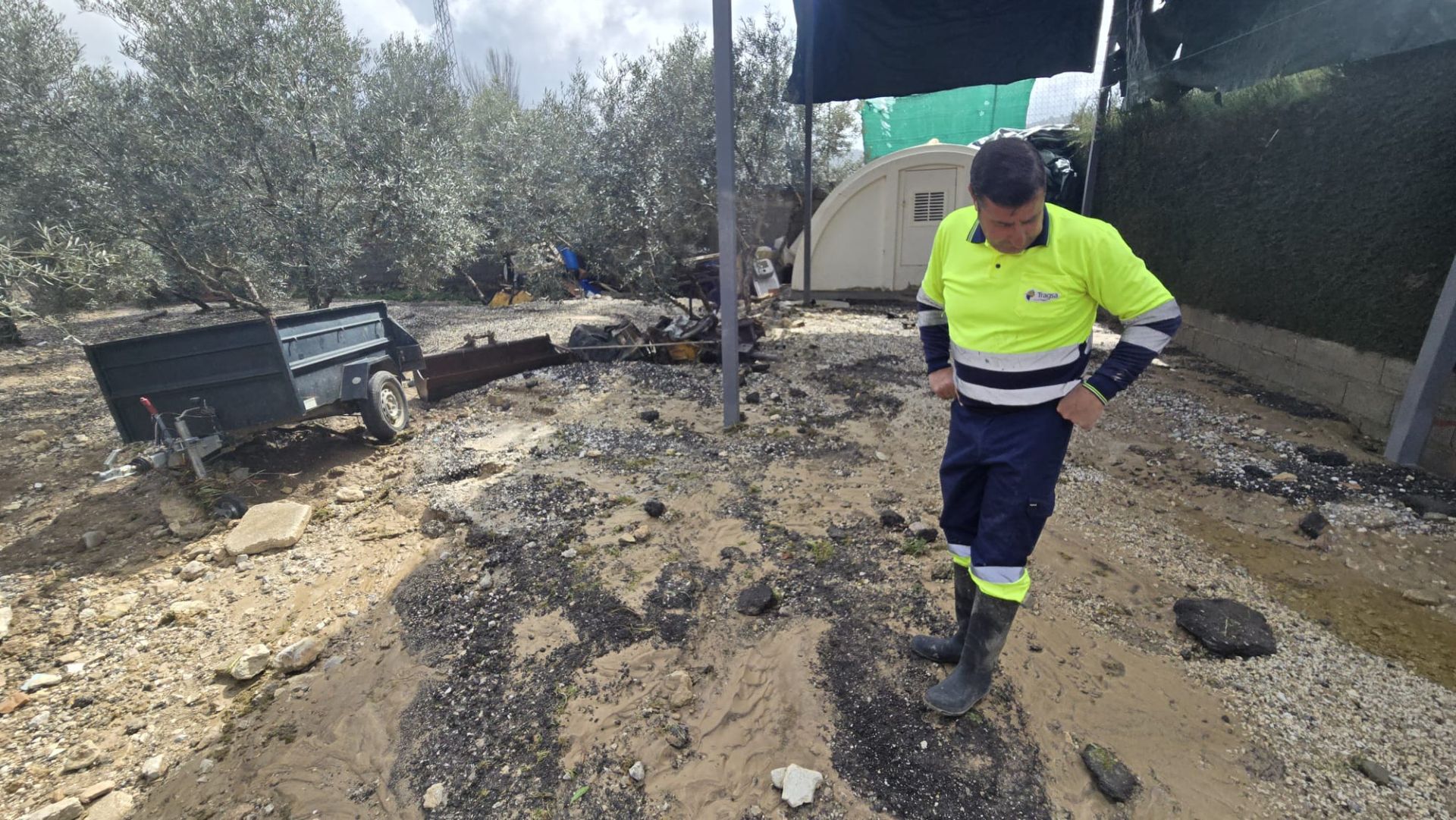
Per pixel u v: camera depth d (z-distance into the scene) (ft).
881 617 10.39
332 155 25.17
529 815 7.78
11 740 9.45
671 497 14.70
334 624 11.51
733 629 10.38
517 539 13.26
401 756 8.79
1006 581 7.55
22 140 21.22
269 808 8.25
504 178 34.76
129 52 22.66
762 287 41.98
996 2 28.73
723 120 16.87
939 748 8.11
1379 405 17.01
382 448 18.76
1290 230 20.18
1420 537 12.23
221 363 15.64
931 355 8.68
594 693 9.35
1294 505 13.65
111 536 14.58
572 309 39.73
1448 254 15.02
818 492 14.67
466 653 10.39
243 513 15.23
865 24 30.66
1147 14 27.91
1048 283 6.94
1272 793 7.45
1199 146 24.59
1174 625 10.27
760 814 7.54
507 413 21.04
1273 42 20.33
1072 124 41.93
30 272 16.61
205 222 22.16
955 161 37.04
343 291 27.07
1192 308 25.98
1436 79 15.14
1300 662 9.39
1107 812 7.33
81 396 24.36
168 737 9.45
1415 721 8.36
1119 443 17.15
